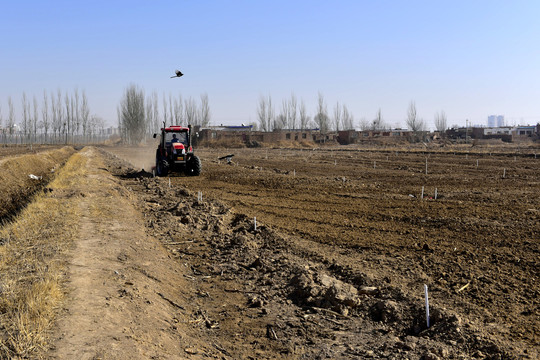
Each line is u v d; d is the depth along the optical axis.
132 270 9.29
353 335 7.22
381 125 136.75
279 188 24.25
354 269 9.96
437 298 8.50
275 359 6.48
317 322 7.73
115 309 7.00
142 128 106.88
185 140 30.38
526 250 11.46
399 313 7.73
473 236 12.99
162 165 29.20
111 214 14.84
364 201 19.56
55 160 48.53
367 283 9.09
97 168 35.69
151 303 7.79
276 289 9.27
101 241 11.22
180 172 31.80
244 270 10.47
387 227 14.45
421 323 7.43
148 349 6.00
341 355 6.55
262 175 30.61
